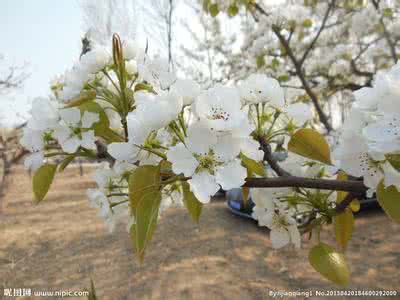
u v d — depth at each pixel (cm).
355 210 18
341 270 14
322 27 52
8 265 79
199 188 12
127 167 16
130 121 13
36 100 15
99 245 89
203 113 12
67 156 16
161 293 64
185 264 75
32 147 16
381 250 76
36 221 114
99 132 15
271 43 63
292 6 58
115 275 72
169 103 12
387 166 13
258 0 65
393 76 12
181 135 13
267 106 16
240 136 13
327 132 42
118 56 14
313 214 17
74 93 15
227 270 72
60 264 79
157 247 86
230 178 12
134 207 12
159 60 14
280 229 18
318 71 72
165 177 13
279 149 18
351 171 13
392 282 62
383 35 62
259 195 19
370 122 12
